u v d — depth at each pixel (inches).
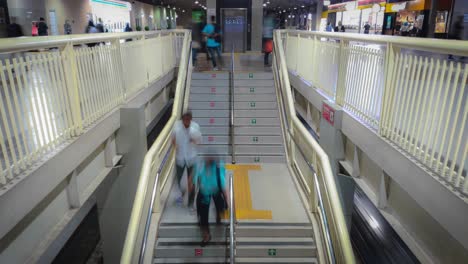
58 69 144.3
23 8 611.8
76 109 153.2
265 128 326.0
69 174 149.1
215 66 446.0
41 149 126.1
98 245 281.4
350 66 197.2
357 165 190.2
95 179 181.8
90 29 509.0
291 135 260.4
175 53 418.9
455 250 113.1
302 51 325.4
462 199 98.2
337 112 202.2
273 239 198.2
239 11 649.6
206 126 326.3
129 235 143.2
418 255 131.3
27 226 121.3
